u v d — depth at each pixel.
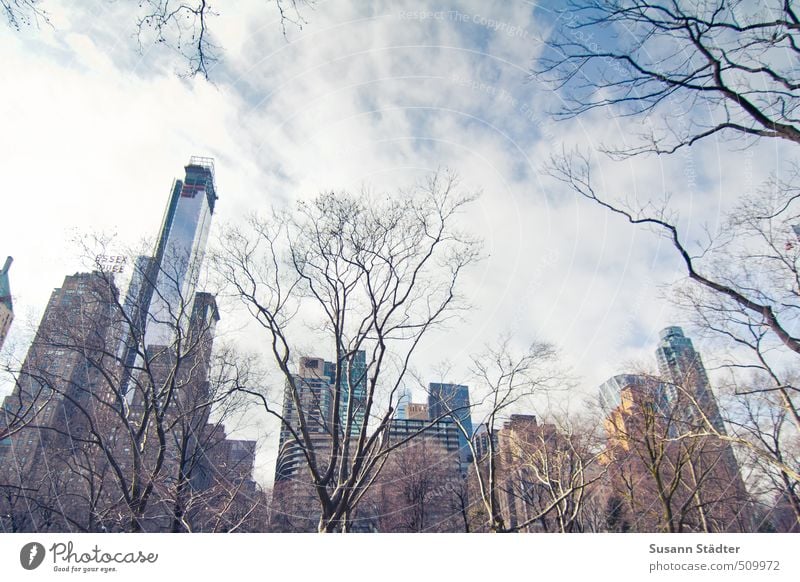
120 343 26.95
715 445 26.34
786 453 22.42
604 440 25.84
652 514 27.08
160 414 22.80
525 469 30.56
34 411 23.36
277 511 22.94
